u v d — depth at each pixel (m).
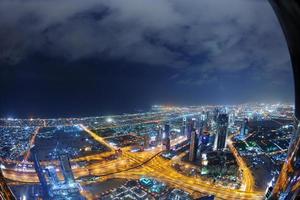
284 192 2.65
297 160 2.61
